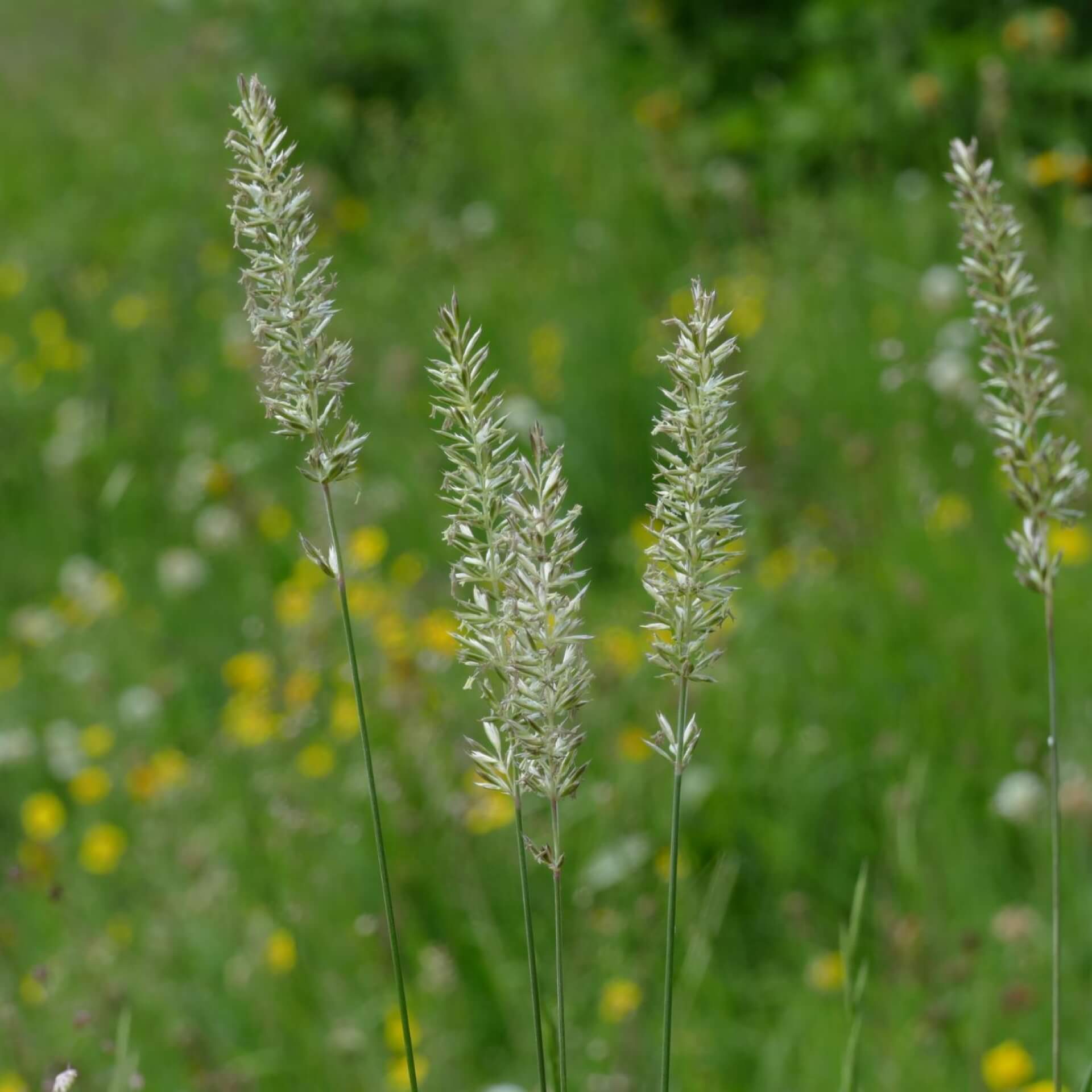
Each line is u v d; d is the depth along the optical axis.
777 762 4.20
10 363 8.08
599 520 6.06
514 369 6.88
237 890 3.97
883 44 8.14
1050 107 7.94
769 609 4.82
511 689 1.23
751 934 3.82
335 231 8.98
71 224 9.95
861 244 7.30
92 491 6.79
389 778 4.09
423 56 10.24
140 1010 3.58
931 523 5.05
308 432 1.22
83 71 12.90
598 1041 3.16
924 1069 3.05
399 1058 3.35
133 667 5.47
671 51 9.38
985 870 3.66
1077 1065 3.06
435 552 5.88
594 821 3.90
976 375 5.68
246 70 10.19
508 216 9.10
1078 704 4.11
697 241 7.79
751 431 5.82
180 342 7.82
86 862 4.21
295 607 5.20
